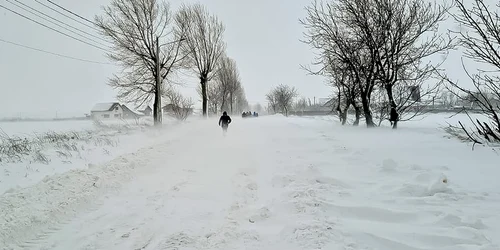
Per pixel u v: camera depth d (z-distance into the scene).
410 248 3.32
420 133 13.94
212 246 3.53
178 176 7.11
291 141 11.89
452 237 3.42
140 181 6.80
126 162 8.10
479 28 8.97
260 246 3.51
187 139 14.33
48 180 6.29
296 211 4.45
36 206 4.90
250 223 4.26
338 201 4.77
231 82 55.56
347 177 6.20
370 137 12.84
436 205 4.46
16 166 8.16
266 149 10.21
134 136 17.34
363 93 18.20
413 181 5.61
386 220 4.16
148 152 9.98
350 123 24.52
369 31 17.34
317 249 3.30
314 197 4.95
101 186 6.12
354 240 3.52
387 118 19.00
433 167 6.66
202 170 7.64
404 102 18.02
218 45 36.25
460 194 4.86
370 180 5.97
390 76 17.86
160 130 20.78
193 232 3.94
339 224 3.95
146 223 4.40
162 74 26.50
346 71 19.19
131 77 25.80
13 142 12.03
